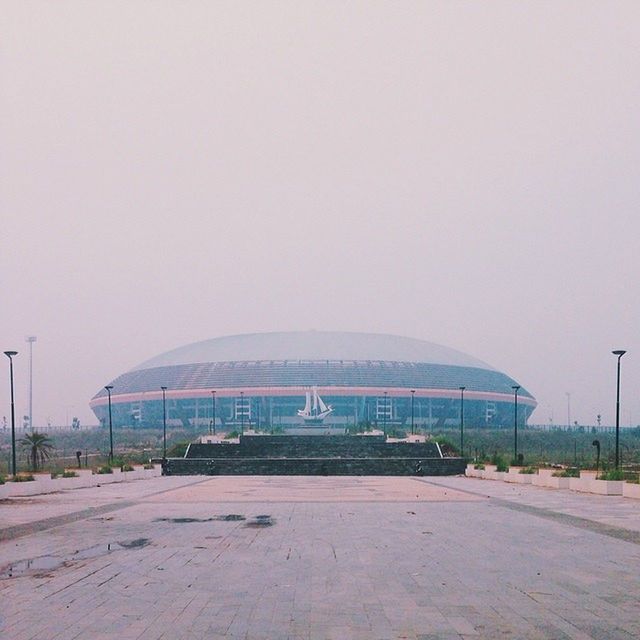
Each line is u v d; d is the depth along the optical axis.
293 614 10.12
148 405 156.38
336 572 13.26
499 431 118.94
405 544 16.75
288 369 148.50
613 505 26.20
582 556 14.91
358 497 30.75
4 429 154.88
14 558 14.96
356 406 147.00
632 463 55.22
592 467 44.97
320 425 142.12
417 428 127.56
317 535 18.41
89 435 118.50
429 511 24.41
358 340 166.25
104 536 18.34
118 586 12.09
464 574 13.02
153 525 20.70
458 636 8.99
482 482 42.06
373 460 53.12
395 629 9.32
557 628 9.35
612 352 36.16
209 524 20.91
